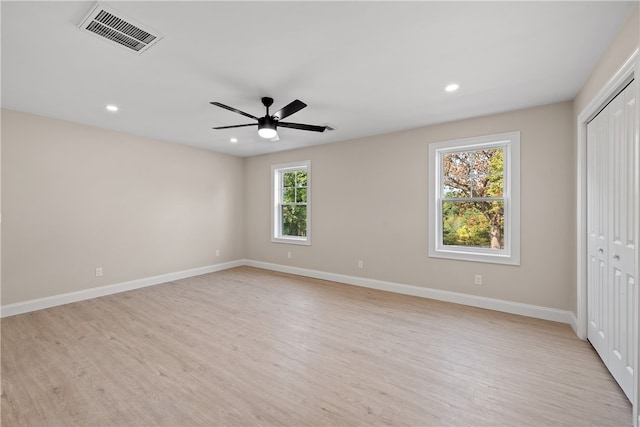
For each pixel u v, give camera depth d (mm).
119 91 2799
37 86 2682
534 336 2756
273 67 2350
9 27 1813
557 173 3090
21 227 3395
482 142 3496
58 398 1868
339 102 3074
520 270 3299
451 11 1689
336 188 4809
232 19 1757
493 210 3562
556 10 1676
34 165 3475
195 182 5270
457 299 3701
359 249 4562
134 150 4414
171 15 1717
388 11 1688
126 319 3197
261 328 2961
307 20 1771
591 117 2488
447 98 2963
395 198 4188
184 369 2207
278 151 5570
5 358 2363
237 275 5270
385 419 1690
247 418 1700
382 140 4301
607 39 1946
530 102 3064
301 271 5266
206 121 3717
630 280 1814
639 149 1604
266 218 5824
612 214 2068
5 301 3287
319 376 2119
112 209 4172
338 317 3248
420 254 3988
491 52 2125
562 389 1957
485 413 1734
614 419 1681
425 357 2385
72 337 2750
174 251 4941
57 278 3668
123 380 2066
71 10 1671
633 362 1688
